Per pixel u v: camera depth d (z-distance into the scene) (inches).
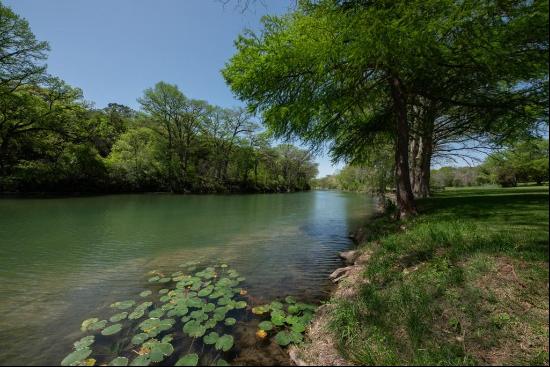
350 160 517.3
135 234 436.1
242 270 265.6
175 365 120.1
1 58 868.6
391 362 110.3
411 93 364.8
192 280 230.5
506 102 291.4
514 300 130.6
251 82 333.1
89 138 1288.1
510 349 108.0
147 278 239.9
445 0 226.8
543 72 241.6
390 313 141.3
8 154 1035.3
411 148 819.4
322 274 255.8
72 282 230.8
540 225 226.1
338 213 770.2
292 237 427.8
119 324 156.6
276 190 2518.5
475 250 183.2
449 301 139.6
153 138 1610.5
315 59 280.8
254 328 154.9
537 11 206.1
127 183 1428.4
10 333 151.6
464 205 401.7
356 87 350.6
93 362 122.7
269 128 395.9
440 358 107.7
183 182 1699.1
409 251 222.1
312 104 319.6
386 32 233.6
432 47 242.4
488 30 225.6
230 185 2020.2
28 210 677.3
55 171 1086.4
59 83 1032.2
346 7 278.2
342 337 133.2
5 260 294.8
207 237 421.7
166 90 1583.4
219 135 1942.7
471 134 587.5
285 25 348.2
